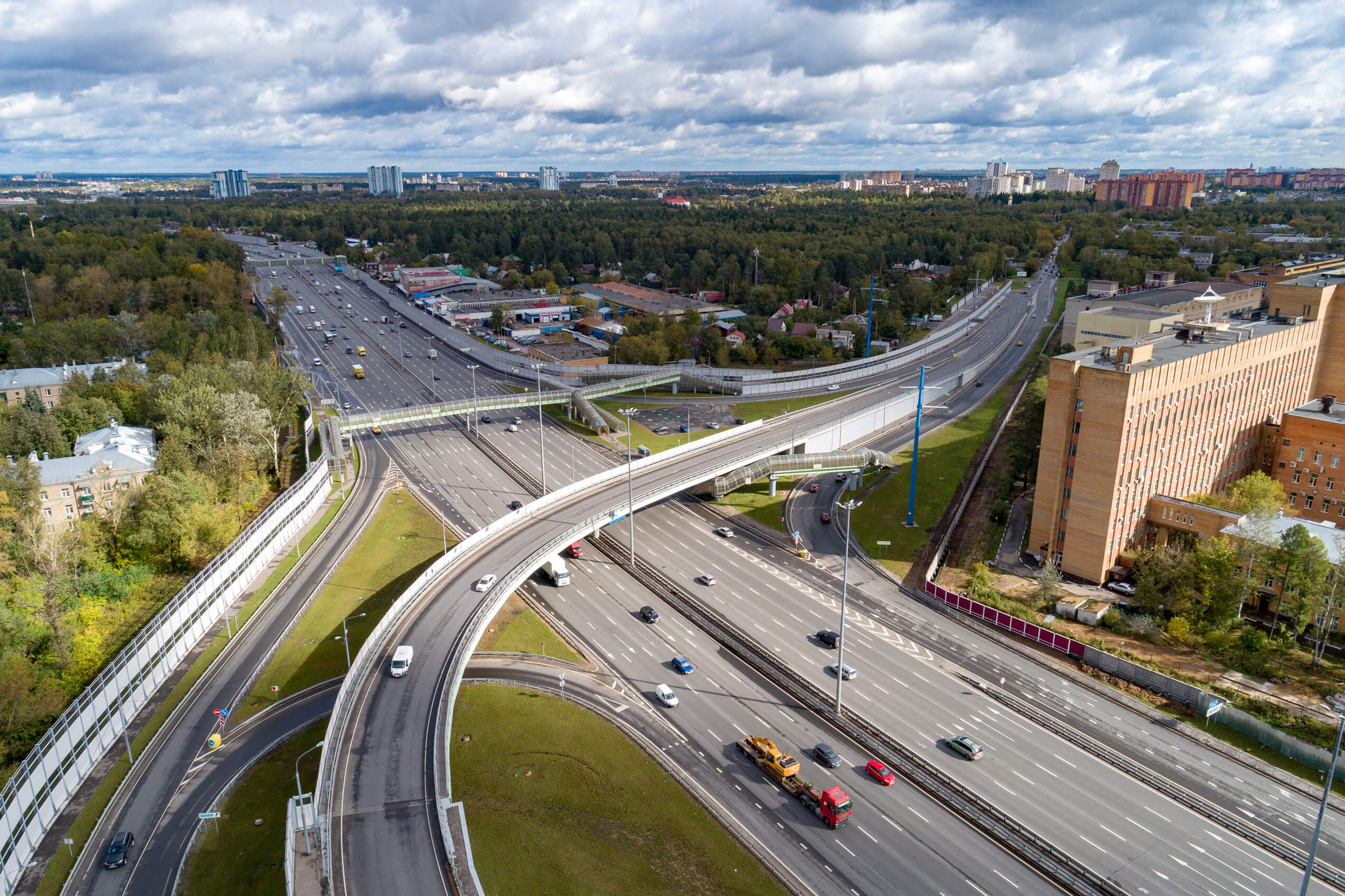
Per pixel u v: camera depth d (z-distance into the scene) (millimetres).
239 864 68125
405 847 61969
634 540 134375
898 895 65188
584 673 96875
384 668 85500
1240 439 136750
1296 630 100250
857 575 121438
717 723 87500
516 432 189125
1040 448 126812
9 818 68812
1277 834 71438
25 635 91188
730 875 67500
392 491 153125
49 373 178500
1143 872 67375
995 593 113500
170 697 92125
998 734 84875
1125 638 102500
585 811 75000
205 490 129250
